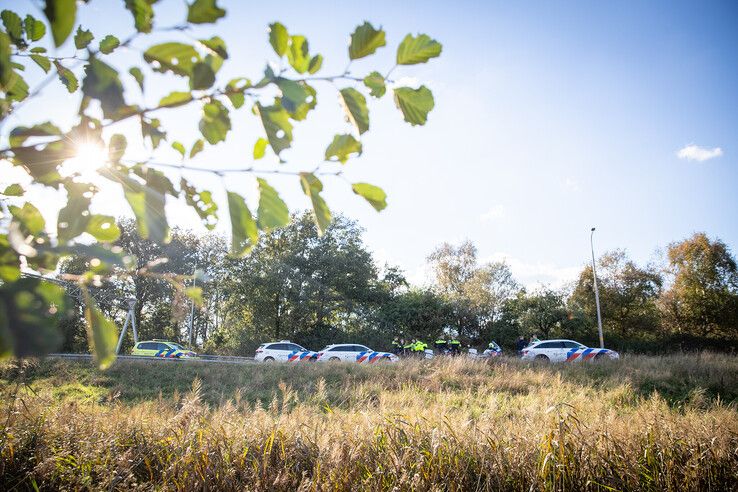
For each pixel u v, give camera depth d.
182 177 1.11
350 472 3.73
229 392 13.31
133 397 12.72
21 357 0.50
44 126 0.73
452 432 4.29
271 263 32.16
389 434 4.32
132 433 4.41
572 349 20.27
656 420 4.80
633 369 15.13
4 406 4.19
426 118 0.88
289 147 0.81
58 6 0.46
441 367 15.85
